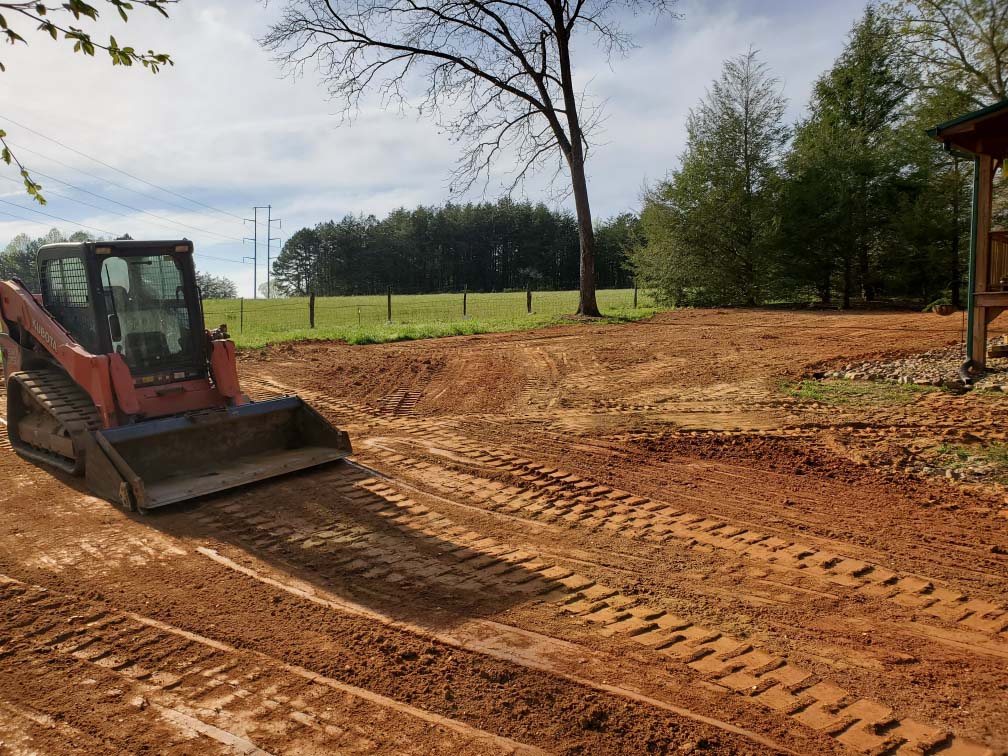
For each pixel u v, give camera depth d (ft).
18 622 14.53
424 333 69.10
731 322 77.20
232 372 25.70
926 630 13.98
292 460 24.30
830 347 52.95
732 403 35.04
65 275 25.44
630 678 12.41
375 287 393.50
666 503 21.57
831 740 10.69
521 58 86.74
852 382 39.04
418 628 14.26
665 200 106.22
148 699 11.91
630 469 25.04
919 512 20.22
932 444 26.21
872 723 11.09
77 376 23.45
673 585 16.17
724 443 27.91
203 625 14.42
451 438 29.84
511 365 49.37
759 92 98.89
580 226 88.63
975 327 37.88
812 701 11.69
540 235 386.52
